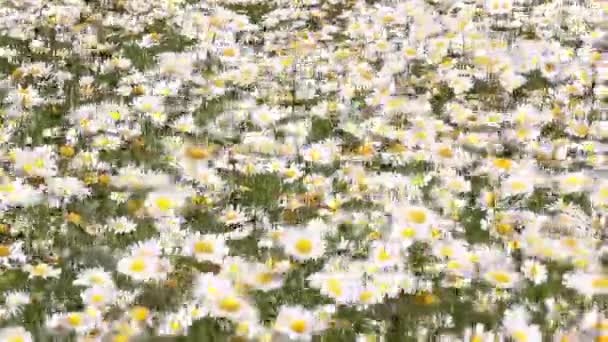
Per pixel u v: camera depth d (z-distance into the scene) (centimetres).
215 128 227
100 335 173
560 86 246
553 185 206
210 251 187
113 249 190
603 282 181
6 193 199
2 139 217
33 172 205
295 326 174
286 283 184
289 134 225
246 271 183
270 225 196
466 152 217
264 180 209
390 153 216
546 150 218
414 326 177
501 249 190
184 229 194
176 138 221
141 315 176
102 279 181
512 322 175
